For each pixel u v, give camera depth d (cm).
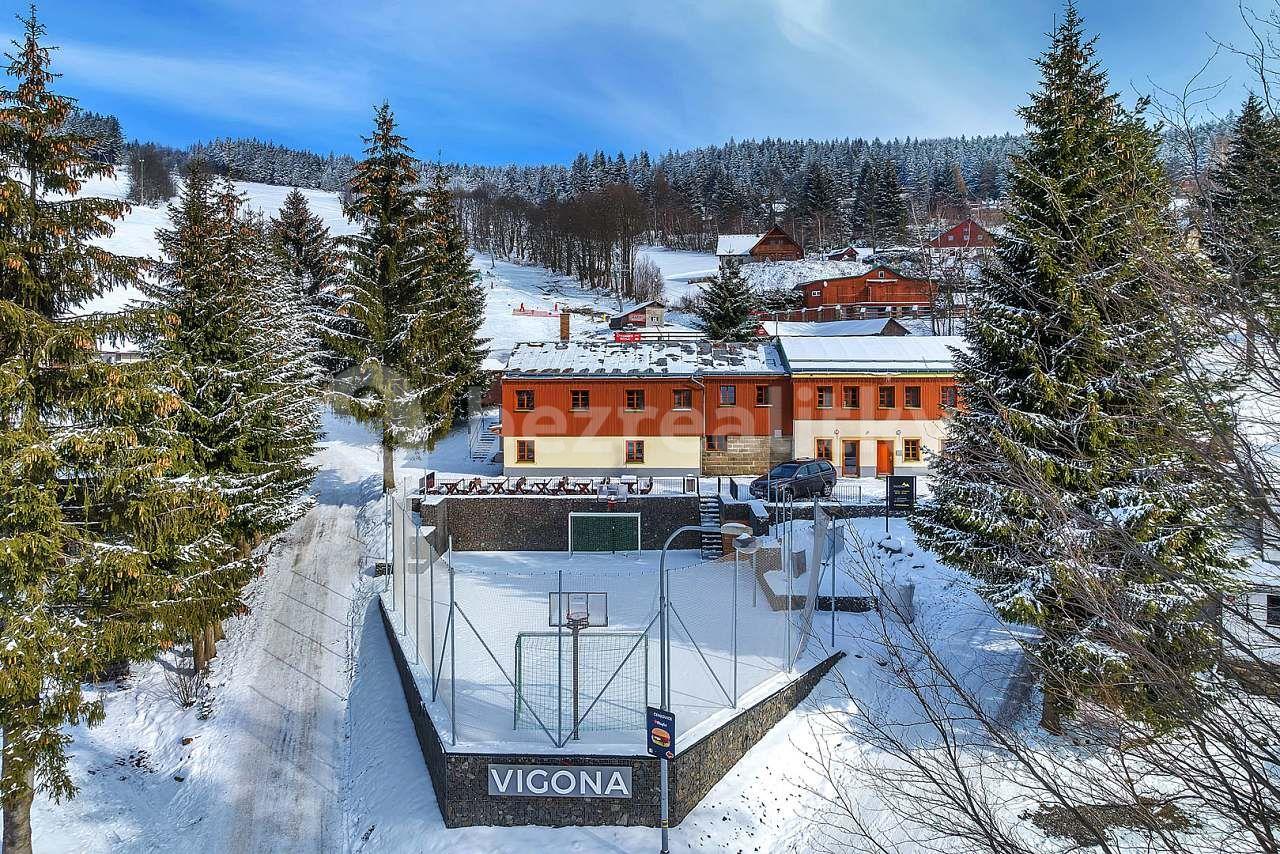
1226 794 719
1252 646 796
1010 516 1470
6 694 1174
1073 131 1510
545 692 1605
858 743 1593
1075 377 1443
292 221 4947
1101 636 793
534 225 11700
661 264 11131
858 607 2136
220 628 2236
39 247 1358
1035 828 1124
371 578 2564
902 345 3572
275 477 2314
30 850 1338
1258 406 802
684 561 2662
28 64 1362
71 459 1342
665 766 1272
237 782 1634
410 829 1379
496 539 2816
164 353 1867
